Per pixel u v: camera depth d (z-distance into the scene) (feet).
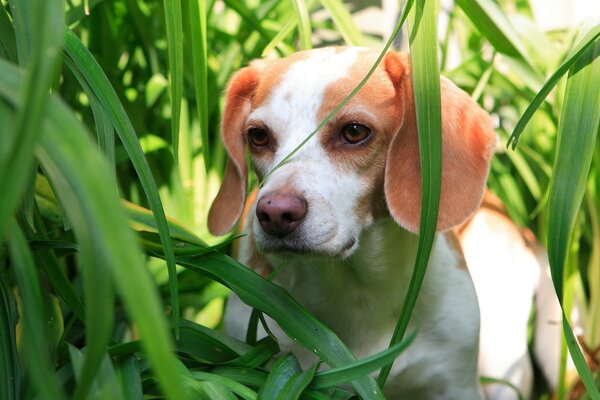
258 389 1.81
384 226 2.14
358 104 2.02
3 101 1.19
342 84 2.03
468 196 2.06
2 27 1.74
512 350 2.68
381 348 2.24
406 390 2.31
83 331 2.27
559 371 2.57
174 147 1.83
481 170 2.07
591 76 1.73
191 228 2.70
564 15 3.66
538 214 3.08
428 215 1.69
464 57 3.13
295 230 1.90
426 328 2.23
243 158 2.27
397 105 2.07
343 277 2.18
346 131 2.02
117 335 2.30
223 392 1.65
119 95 2.72
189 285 2.58
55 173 1.21
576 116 1.73
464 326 2.26
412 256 2.19
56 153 1.19
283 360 1.75
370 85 2.05
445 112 2.08
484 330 2.69
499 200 2.97
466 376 2.32
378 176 2.07
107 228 1.10
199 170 2.78
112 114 1.65
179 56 1.79
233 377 1.77
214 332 1.88
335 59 2.09
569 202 1.71
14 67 1.22
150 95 2.71
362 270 2.15
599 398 1.68
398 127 2.05
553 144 2.82
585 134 1.72
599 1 3.58
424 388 2.31
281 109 2.04
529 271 2.79
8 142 1.17
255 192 2.56
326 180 1.97
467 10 2.29
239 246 2.40
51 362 1.73
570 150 1.73
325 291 2.21
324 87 2.03
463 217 2.05
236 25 3.01
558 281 1.73
